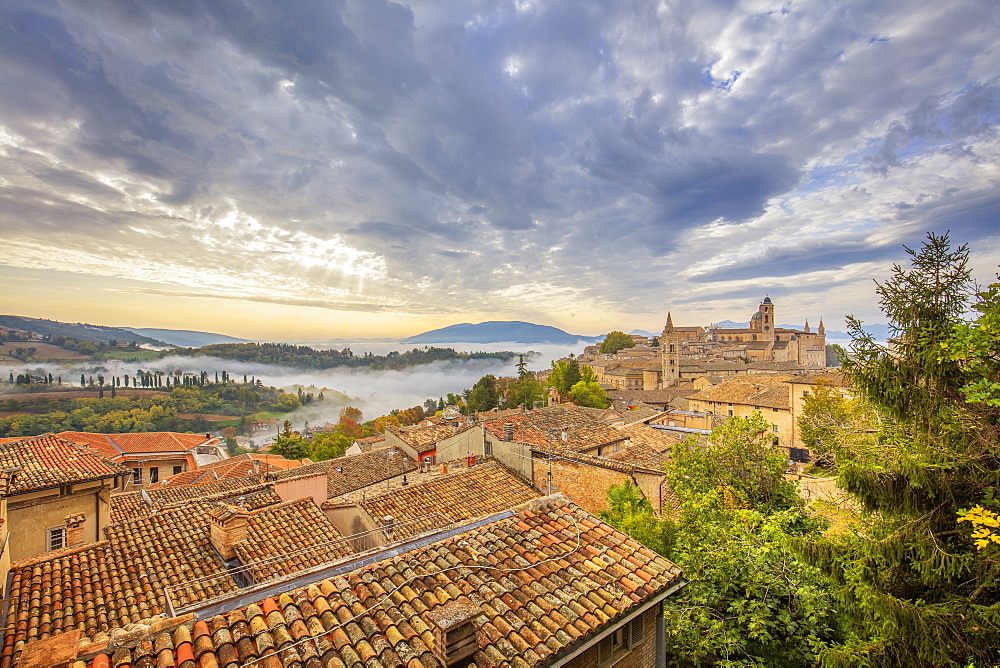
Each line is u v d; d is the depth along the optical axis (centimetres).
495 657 718
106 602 1174
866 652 948
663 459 2569
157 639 652
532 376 11238
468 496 2089
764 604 1264
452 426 4662
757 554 1310
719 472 1805
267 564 1384
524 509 1164
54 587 1208
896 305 1046
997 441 920
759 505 1695
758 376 7850
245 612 728
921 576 959
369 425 11769
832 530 1600
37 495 1689
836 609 1259
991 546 861
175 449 4981
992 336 853
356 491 3288
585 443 2811
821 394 4116
